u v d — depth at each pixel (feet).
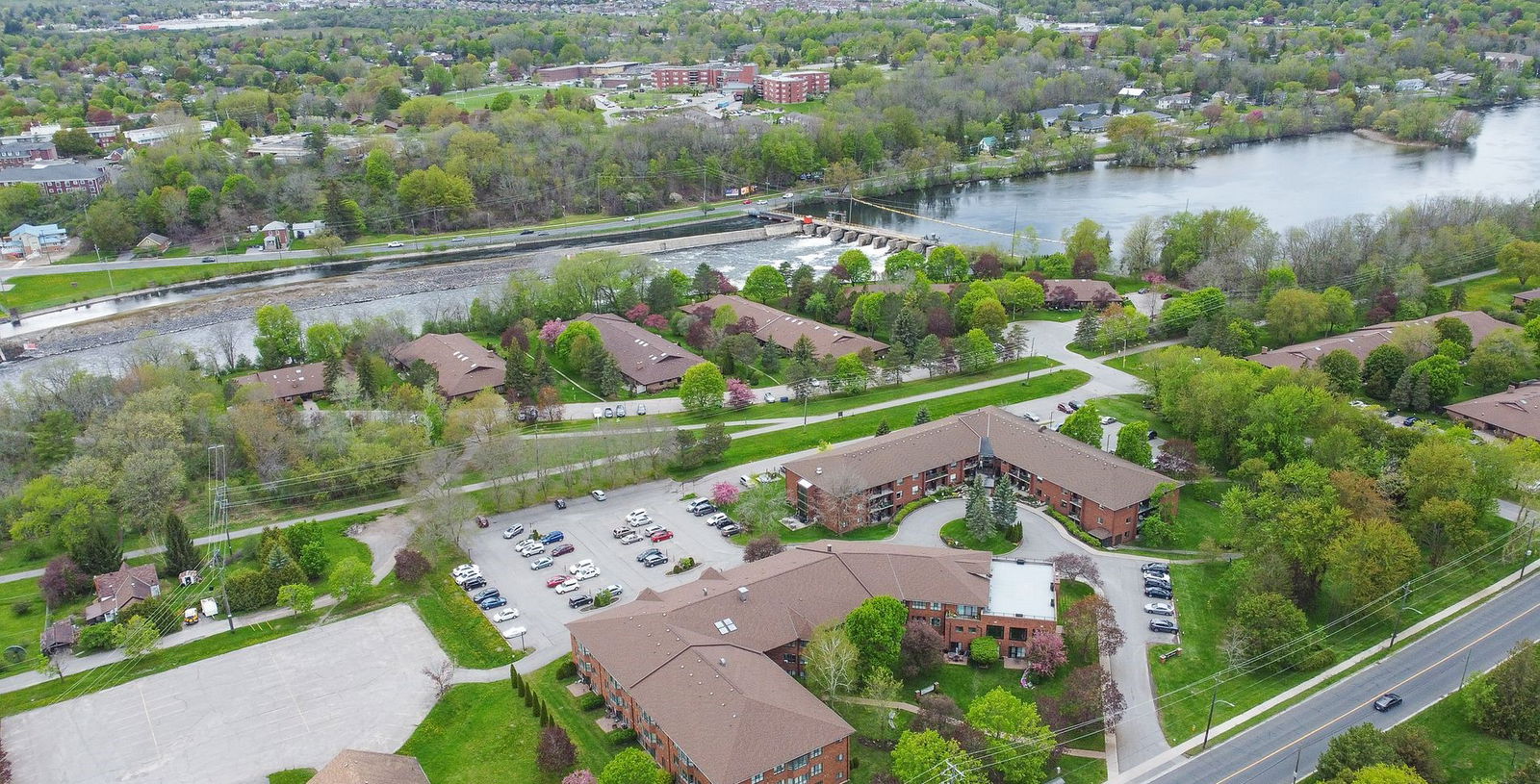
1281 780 368.07
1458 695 408.26
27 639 473.26
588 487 601.21
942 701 387.96
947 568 458.91
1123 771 376.89
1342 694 414.62
